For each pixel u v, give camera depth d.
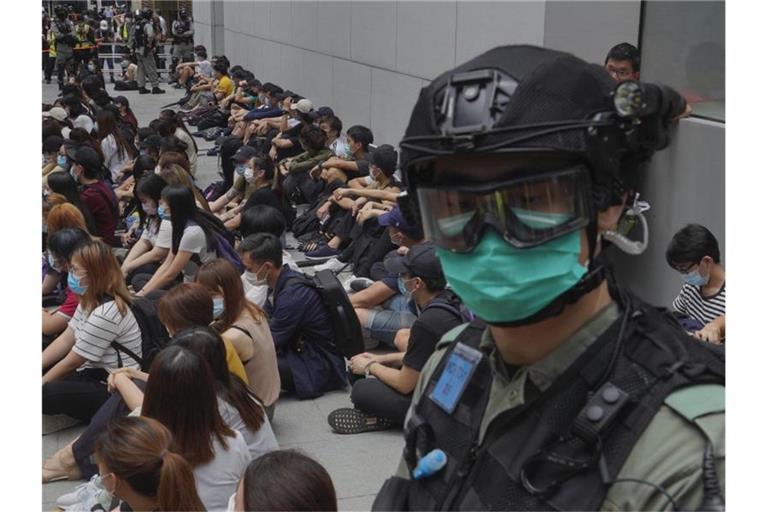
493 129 1.15
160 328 4.63
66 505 3.71
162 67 26.70
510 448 1.25
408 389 4.31
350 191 7.50
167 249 6.62
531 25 5.80
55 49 22.48
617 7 5.31
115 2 33.62
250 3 17.38
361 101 10.43
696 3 4.78
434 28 8.03
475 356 1.38
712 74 4.63
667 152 4.75
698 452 1.12
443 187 1.22
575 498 1.16
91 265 4.50
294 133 10.72
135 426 2.62
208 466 2.91
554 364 1.25
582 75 1.20
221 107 16.08
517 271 1.20
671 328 1.28
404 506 1.38
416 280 4.16
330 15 11.59
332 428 4.57
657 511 1.11
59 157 9.16
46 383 4.58
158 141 9.94
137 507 2.64
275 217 6.07
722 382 1.20
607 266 1.31
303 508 2.14
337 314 5.00
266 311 5.17
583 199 1.18
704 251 3.79
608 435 1.17
